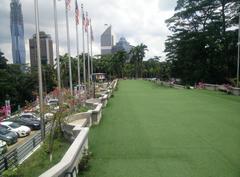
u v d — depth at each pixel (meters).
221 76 50.94
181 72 58.78
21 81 59.91
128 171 8.15
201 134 12.19
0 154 10.48
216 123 14.45
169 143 10.85
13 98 54.94
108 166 8.57
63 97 14.31
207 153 9.57
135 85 54.00
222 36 48.41
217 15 50.91
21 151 11.77
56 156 9.84
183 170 8.12
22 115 30.22
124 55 108.06
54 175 5.92
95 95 30.67
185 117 16.31
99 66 106.81
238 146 10.33
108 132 12.97
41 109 13.56
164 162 8.80
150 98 27.64
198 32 52.66
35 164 9.15
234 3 48.12
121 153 9.77
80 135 9.20
